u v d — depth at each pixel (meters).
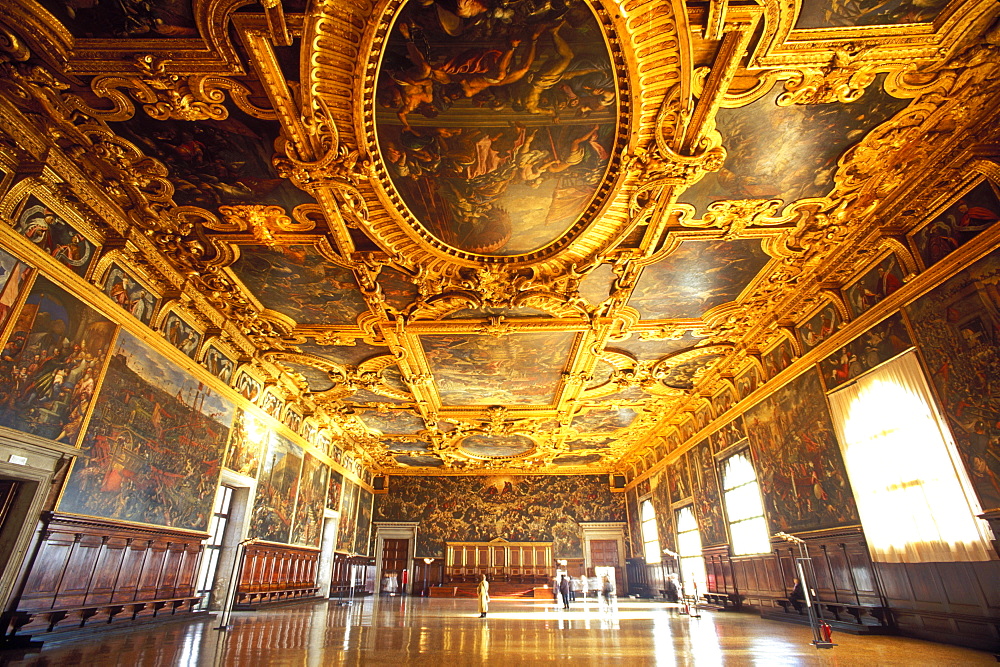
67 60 7.45
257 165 9.40
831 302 13.48
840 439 13.04
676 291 13.86
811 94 8.06
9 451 8.67
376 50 7.17
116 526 10.97
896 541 11.18
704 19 6.89
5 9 6.80
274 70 7.48
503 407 23.05
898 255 11.19
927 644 9.80
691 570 24.00
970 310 9.46
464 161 9.20
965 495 9.52
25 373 8.93
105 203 10.23
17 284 8.77
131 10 6.81
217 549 16.72
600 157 9.19
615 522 35.34
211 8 6.70
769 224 11.20
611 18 6.82
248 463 17.41
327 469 25.91
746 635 11.27
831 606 12.93
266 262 12.34
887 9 6.91
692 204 10.57
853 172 9.82
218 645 9.26
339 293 13.71
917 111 8.53
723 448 20.30
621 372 19.22
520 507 36.03
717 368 19.02
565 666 7.45
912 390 10.77
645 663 7.71
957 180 9.62
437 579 34.28
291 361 17.94
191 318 14.02
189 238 11.48
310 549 23.17
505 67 7.47
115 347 11.10
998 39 7.34
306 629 12.23
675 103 8.04
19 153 8.62
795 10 6.80
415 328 15.55
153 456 12.38
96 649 8.55
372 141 8.70
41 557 9.23
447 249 11.70
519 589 32.97
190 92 7.92
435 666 7.42
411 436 27.77
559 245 11.66
